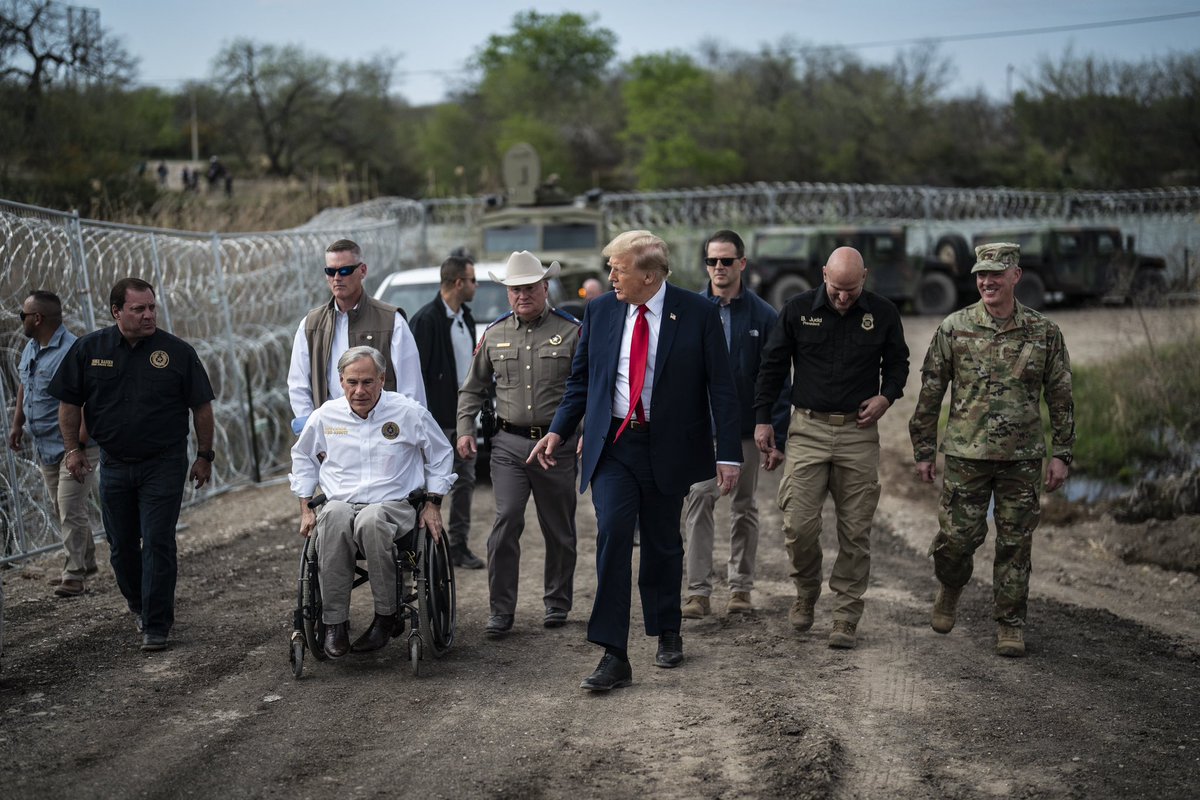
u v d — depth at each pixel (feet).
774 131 181.47
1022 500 17.58
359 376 16.58
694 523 20.13
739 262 19.84
